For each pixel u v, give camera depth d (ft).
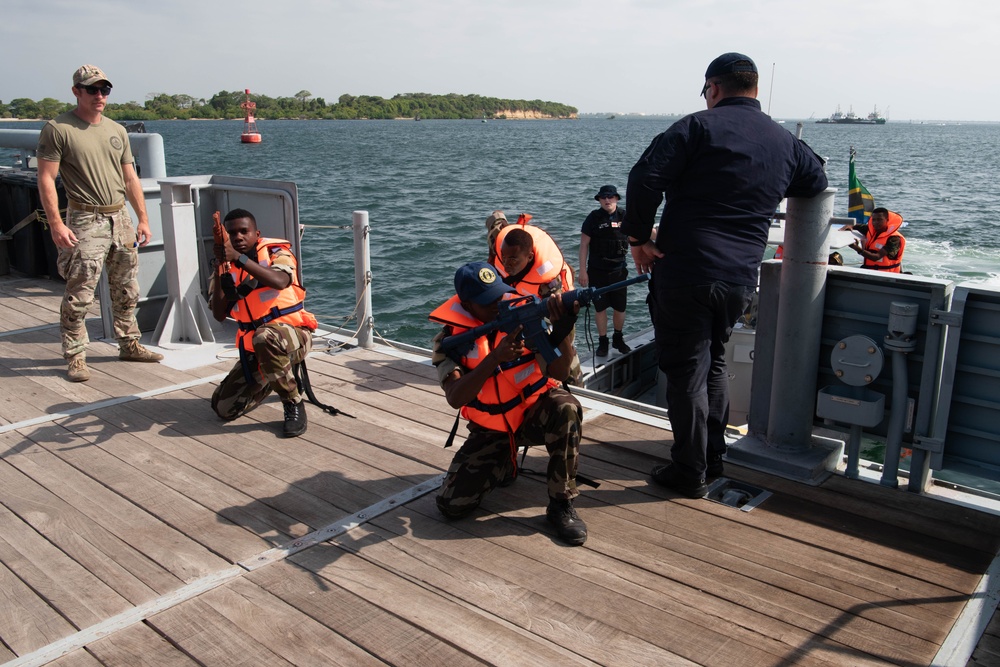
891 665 8.37
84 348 17.72
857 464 12.62
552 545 10.73
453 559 10.41
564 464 10.72
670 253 11.26
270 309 14.42
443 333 11.16
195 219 20.56
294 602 9.53
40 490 12.55
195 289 20.39
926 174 149.79
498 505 11.88
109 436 14.66
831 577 9.94
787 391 12.72
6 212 28.73
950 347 11.23
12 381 17.62
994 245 62.59
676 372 11.62
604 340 24.85
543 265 14.14
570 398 10.99
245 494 12.36
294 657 8.55
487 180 122.93
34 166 28.81
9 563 10.47
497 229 17.89
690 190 11.09
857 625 9.01
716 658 8.46
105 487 12.64
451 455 13.76
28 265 27.73
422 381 17.66
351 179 122.72
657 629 8.94
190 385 17.42
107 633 9.00
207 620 9.21
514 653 8.55
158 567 10.34
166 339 20.24
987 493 12.10
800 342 12.44
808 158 11.52
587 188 110.22
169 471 13.20
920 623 9.04
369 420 15.39
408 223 70.79
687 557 10.39
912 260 55.77
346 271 47.85
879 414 12.14
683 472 11.94
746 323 20.65
